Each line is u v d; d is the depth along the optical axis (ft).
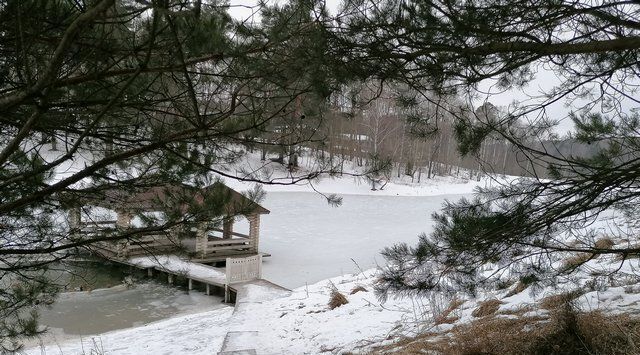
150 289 43.57
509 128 12.31
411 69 11.00
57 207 14.52
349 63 10.52
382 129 108.58
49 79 7.07
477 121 12.27
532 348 14.20
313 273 51.08
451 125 12.69
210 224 14.89
